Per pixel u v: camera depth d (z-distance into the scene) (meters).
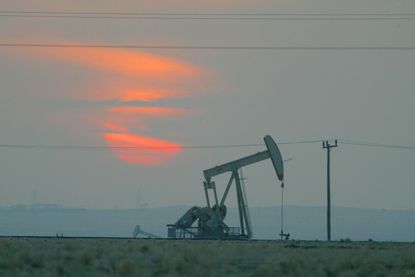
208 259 129.12
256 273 112.25
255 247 172.38
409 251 160.25
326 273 120.25
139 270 111.81
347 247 185.25
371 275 117.12
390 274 116.94
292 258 130.88
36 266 121.38
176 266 118.25
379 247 186.38
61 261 121.81
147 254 141.75
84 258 125.56
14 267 113.44
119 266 114.69
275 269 113.62
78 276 110.88
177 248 158.50
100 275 109.44
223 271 116.81
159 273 114.38
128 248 154.88
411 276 112.75
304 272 114.88
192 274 111.12
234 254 142.12
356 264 126.81
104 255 137.88
